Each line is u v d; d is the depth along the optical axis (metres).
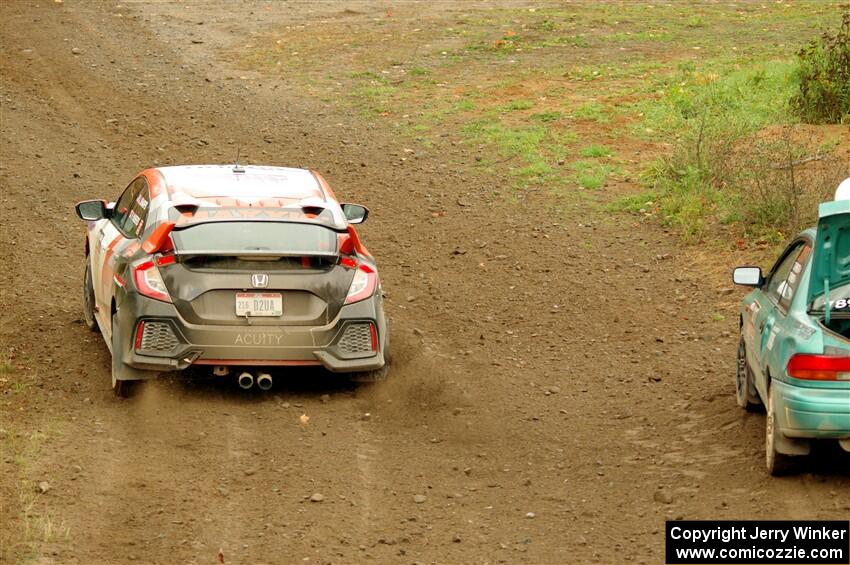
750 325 19.78
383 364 21.05
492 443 19.16
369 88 51.59
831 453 18.00
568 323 26.61
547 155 41.56
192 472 17.31
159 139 43.53
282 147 43.22
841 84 42.72
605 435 19.61
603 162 40.56
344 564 14.33
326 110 48.50
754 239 31.94
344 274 20.62
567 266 31.02
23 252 30.86
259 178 22.80
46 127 44.09
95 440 18.41
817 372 15.66
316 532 15.30
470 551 14.80
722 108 44.88
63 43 57.12
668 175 37.47
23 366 22.17
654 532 15.41
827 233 16.00
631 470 17.88
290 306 20.22
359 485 17.09
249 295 20.02
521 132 44.12
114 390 20.72
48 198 36.16
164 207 20.94
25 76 50.72
